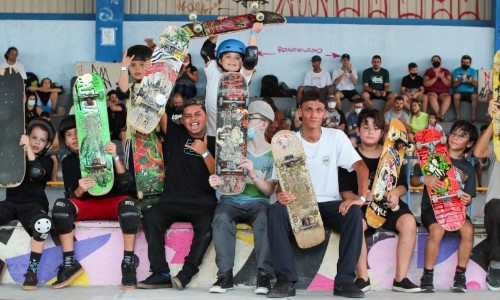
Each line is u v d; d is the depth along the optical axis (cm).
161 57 575
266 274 523
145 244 553
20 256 549
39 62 1330
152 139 577
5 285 545
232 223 534
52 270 550
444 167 550
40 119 567
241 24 611
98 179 544
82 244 551
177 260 551
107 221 555
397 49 1362
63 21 1331
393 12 1371
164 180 572
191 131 553
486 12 1370
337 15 1367
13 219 554
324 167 546
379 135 559
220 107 550
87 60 1332
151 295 511
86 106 550
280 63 1350
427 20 1364
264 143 558
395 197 540
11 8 1334
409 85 1303
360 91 1352
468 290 554
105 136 548
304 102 543
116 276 552
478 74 1314
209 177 543
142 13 1345
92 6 1340
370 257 554
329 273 549
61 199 541
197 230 536
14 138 551
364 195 524
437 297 521
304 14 1363
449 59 1366
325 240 550
